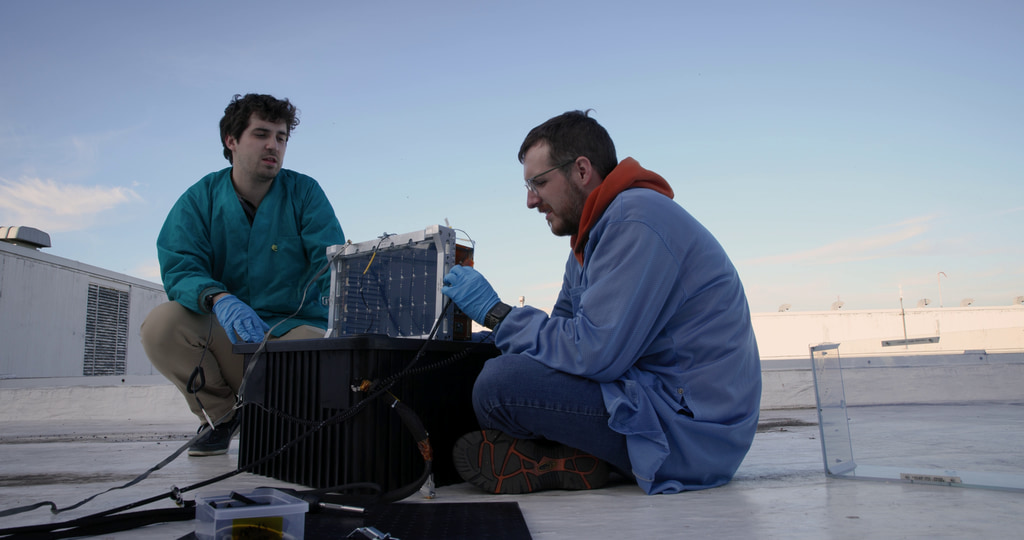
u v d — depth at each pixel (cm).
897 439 196
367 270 225
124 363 1369
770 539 112
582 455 177
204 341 279
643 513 139
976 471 176
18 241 1098
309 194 308
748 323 183
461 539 111
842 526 122
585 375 164
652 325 165
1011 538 110
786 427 421
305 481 190
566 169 187
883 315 2219
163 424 555
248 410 229
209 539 102
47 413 633
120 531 125
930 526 121
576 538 115
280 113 281
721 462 174
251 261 288
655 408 167
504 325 177
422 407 186
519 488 171
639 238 162
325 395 183
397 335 212
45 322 1118
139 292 1439
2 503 165
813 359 201
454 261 200
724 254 179
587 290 168
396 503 148
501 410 168
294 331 279
